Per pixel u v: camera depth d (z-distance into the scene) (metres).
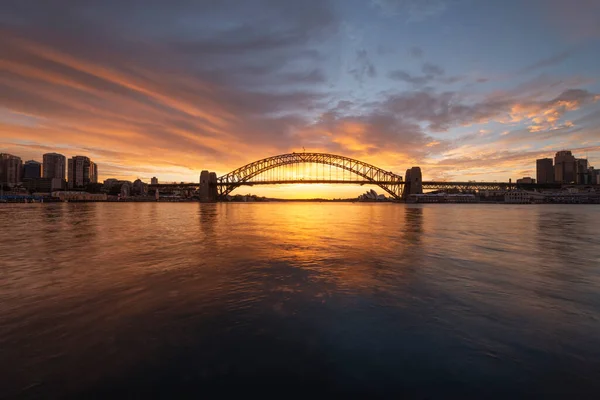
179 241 18.91
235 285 8.94
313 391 4.19
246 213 63.16
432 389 4.21
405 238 20.50
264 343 5.44
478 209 85.69
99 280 9.44
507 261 12.54
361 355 5.05
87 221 37.28
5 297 7.75
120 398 4.02
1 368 4.62
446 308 7.10
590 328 6.04
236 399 4.03
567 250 15.34
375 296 7.95
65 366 4.68
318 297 7.86
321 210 81.38
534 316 6.62
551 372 4.58
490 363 4.81
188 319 6.43
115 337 5.60
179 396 4.07
